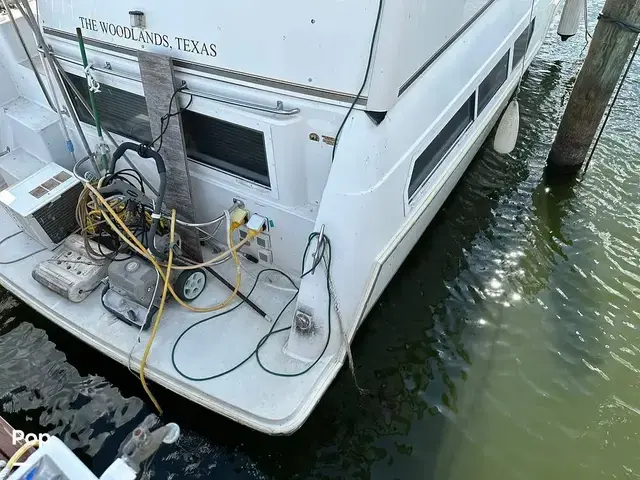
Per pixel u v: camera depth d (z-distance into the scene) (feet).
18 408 13.01
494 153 21.08
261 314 12.37
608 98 18.06
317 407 13.07
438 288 16.14
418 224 13.94
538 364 14.19
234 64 10.09
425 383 13.75
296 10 8.82
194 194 13.10
